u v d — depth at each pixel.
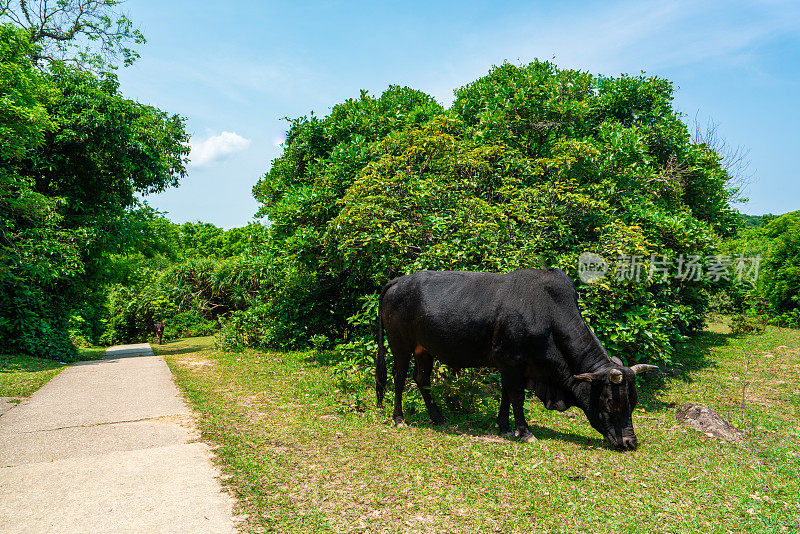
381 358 6.46
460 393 6.25
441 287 5.71
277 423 5.69
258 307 13.75
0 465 4.27
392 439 5.14
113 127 14.44
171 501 3.57
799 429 5.75
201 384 8.06
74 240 14.29
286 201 11.62
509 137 10.27
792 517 3.43
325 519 3.35
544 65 13.45
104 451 4.64
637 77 13.38
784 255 19.23
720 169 13.16
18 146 11.15
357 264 9.03
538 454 4.74
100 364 10.95
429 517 3.42
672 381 8.60
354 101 13.89
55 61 15.55
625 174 9.02
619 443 4.93
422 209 8.18
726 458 4.66
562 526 3.32
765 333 15.46
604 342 7.70
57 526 3.20
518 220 8.02
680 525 3.33
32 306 12.63
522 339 5.21
